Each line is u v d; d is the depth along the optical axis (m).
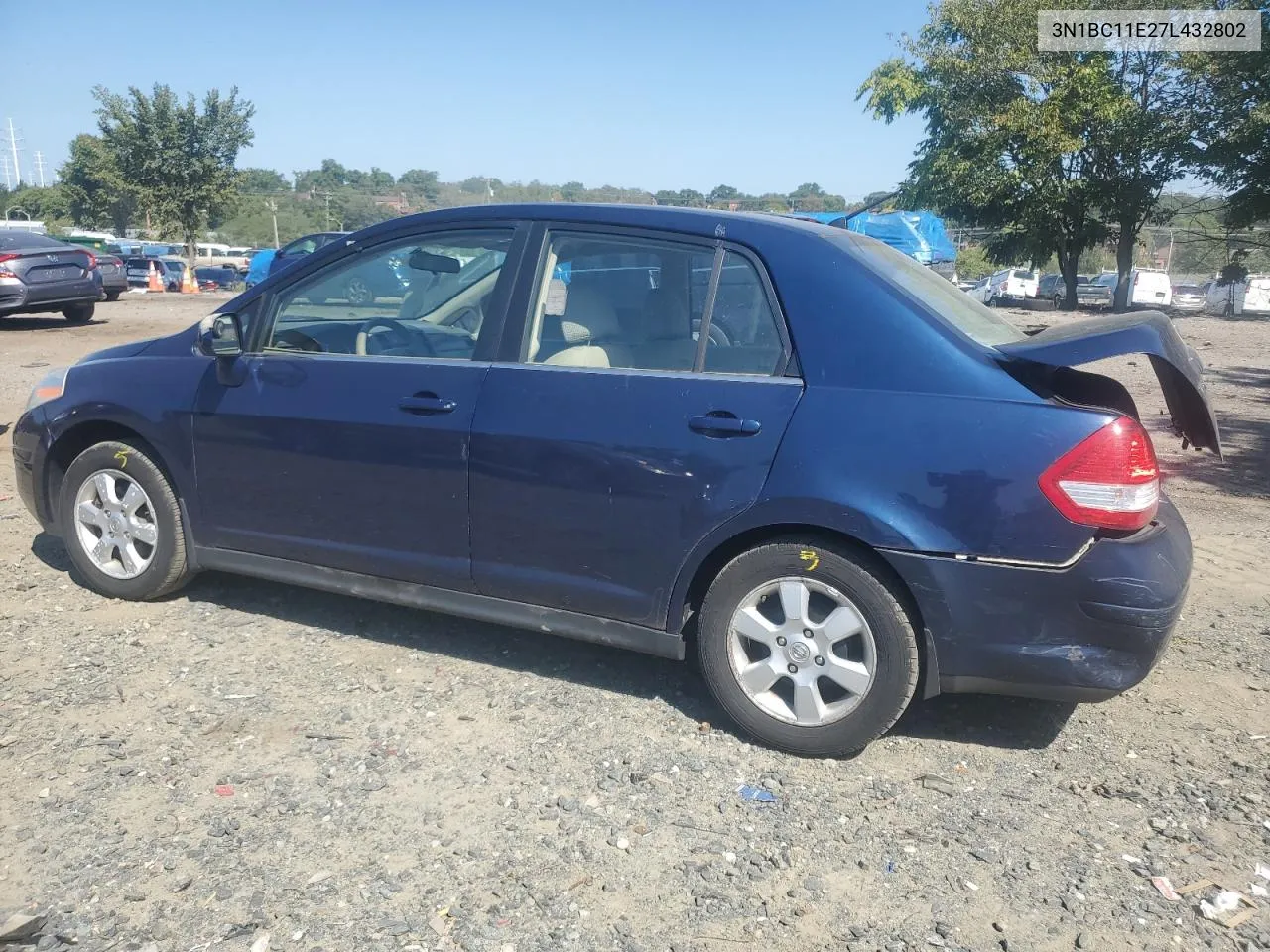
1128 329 3.29
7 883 2.77
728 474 3.46
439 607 4.05
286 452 4.19
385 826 3.08
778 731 3.55
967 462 3.23
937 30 32.00
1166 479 7.58
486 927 2.66
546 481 3.71
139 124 35.28
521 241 3.95
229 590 4.97
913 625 3.37
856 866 2.96
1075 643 3.22
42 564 5.26
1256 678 4.23
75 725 3.62
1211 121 28.77
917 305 3.44
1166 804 3.31
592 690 4.02
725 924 2.70
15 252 16.30
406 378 4.00
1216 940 2.67
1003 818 3.21
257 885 2.79
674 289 3.70
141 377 4.57
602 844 3.03
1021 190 31.77
